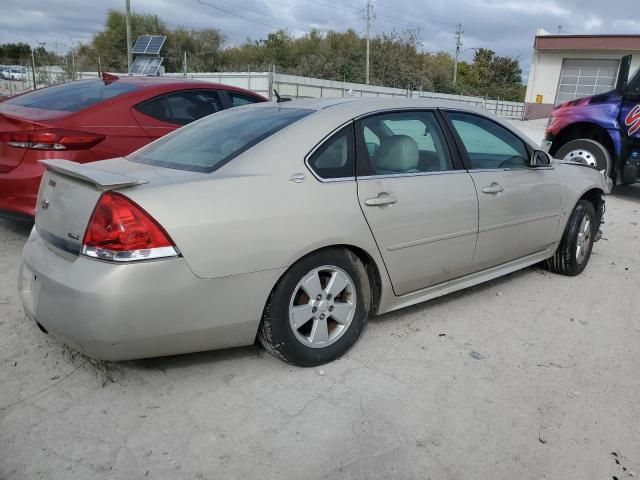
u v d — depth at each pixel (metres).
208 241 2.61
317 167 3.07
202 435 2.54
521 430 2.67
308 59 50.06
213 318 2.71
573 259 4.86
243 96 6.36
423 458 2.45
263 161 2.94
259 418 2.67
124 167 3.14
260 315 2.85
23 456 2.36
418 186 3.45
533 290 4.57
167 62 53.41
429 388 3.00
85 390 2.85
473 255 3.90
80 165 2.90
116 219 2.48
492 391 3.00
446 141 3.78
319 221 2.94
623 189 10.34
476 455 2.49
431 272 3.64
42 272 2.66
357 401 2.85
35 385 2.87
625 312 4.19
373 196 3.20
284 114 3.41
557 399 2.95
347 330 3.23
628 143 8.38
